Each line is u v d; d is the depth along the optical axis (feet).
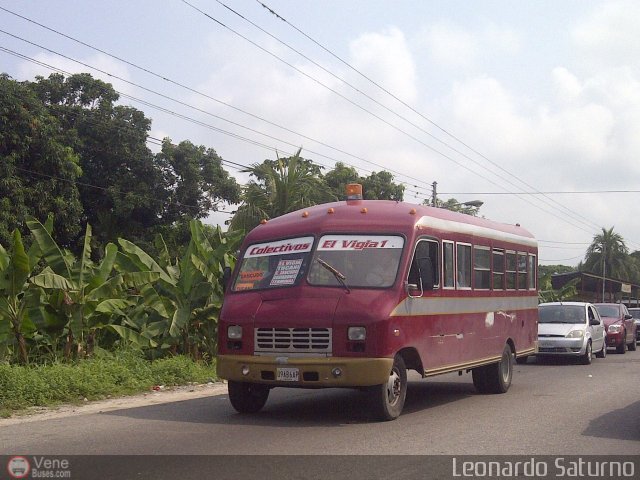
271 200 88.07
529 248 50.52
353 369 30.12
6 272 44.60
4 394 36.04
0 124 80.23
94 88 103.04
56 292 47.09
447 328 36.60
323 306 31.07
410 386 47.98
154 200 101.81
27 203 82.89
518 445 26.55
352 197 36.96
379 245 33.09
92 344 49.52
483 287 41.83
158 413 34.30
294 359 30.68
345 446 26.07
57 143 86.12
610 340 82.94
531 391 44.57
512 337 46.09
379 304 31.04
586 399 40.06
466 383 49.83
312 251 33.19
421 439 27.50
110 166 101.35
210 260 54.70
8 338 45.55
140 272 49.85
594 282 197.26
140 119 103.86
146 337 51.06
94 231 100.58
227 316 32.73
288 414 34.09
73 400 38.42
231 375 32.19
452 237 37.88
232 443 26.61
